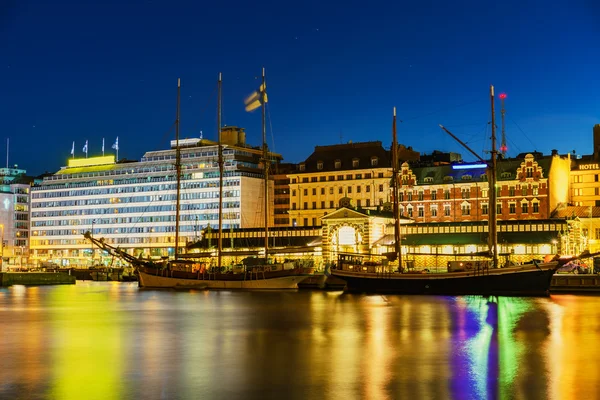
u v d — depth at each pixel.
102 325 84.62
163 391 48.41
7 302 121.25
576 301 110.81
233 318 91.25
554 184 197.50
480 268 126.31
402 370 54.72
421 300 116.19
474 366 56.22
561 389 48.41
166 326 83.19
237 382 50.84
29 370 55.50
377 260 168.12
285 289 149.62
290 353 62.66
